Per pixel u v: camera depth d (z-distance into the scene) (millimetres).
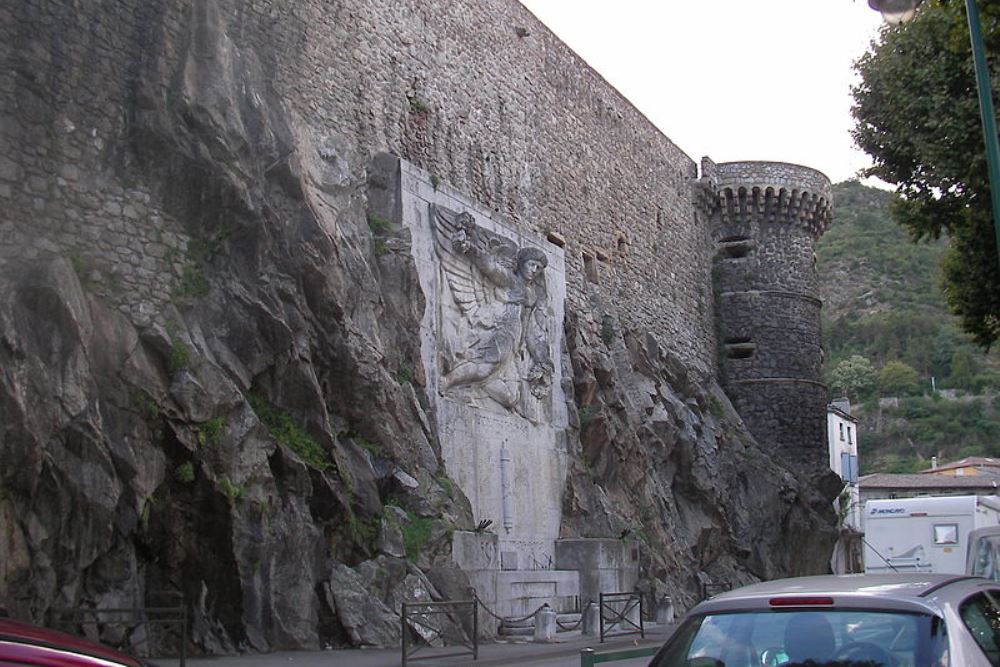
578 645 18547
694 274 41938
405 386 20734
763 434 42031
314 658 14602
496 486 23406
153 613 14477
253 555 15461
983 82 12289
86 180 15617
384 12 24641
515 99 30500
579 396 28500
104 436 13906
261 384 17281
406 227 22031
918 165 19719
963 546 21062
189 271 16703
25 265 14086
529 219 30328
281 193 18734
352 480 18094
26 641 4094
